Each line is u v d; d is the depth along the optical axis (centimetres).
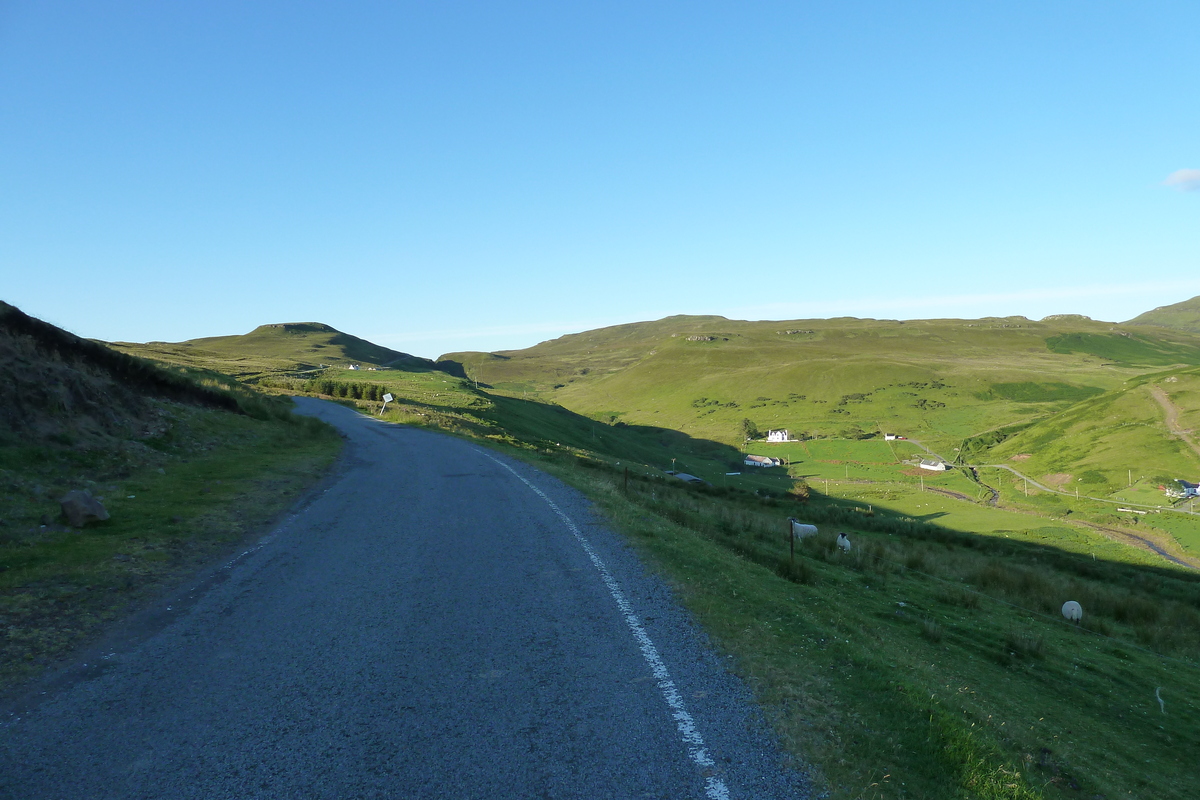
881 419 19738
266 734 452
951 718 503
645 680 544
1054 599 1730
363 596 766
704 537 1402
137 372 2153
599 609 727
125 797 383
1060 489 9575
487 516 1269
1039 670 1051
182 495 1325
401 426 3594
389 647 611
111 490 1284
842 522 3150
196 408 2342
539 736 450
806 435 17675
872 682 558
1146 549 5169
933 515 6750
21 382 1486
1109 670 1154
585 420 12194
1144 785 666
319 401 4997
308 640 628
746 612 737
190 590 783
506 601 752
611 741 445
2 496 1084
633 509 1473
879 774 426
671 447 16200
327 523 1180
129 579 802
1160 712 988
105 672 554
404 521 1208
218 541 1014
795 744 452
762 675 561
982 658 1048
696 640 639
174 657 586
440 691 519
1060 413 15562
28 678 538
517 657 589
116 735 452
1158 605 1948
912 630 1108
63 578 782
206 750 433
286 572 865
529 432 6003
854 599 1244
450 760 420
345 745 438
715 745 445
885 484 10788
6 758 422
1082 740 766
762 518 2288
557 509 1363
